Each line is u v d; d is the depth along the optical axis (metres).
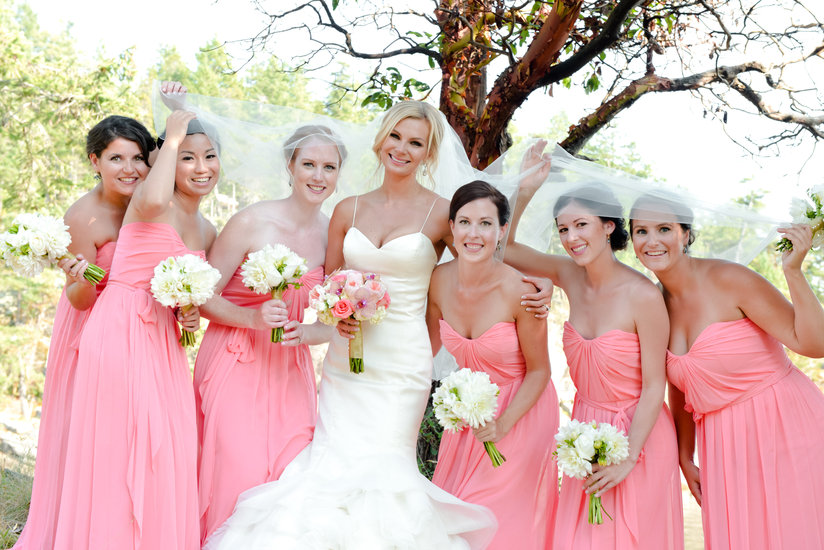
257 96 15.36
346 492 3.52
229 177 3.97
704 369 3.68
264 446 3.68
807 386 3.75
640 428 3.64
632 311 3.71
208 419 3.69
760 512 3.61
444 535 3.54
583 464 3.47
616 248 3.96
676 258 3.72
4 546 4.64
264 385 3.78
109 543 3.34
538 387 3.86
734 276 3.69
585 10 5.57
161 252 3.61
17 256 3.48
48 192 14.35
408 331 3.85
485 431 3.59
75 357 3.87
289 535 3.36
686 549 5.29
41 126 13.80
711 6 5.82
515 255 4.20
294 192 3.97
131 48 13.52
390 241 3.83
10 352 22.02
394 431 3.75
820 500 3.60
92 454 3.42
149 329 3.55
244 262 3.88
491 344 3.83
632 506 3.65
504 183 4.16
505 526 3.81
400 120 3.81
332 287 3.59
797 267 3.58
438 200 3.95
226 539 3.42
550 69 5.28
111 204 3.90
